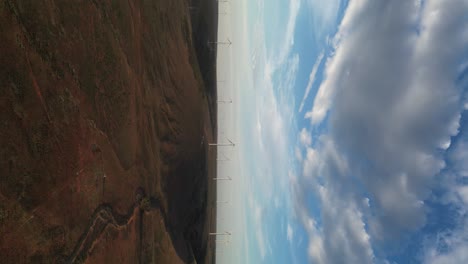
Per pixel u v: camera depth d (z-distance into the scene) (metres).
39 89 20.66
